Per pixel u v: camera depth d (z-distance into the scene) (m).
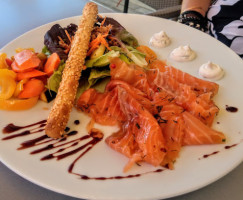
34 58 0.22
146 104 0.20
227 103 0.21
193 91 0.21
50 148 0.18
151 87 0.22
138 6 0.38
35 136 0.19
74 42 0.23
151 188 0.15
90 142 0.19
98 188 0.15
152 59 0.26
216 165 0.16
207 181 0.15
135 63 0.25
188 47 0.26
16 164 0.16
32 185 0.16
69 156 0.17
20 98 0.21
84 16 0.24
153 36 0.28
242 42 0.29
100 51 0.24
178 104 0.20
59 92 0.20
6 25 0.30
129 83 0.22
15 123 0.20
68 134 0.19
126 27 0.30
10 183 0.16
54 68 0.22
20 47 0.26
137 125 0.18
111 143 0.18
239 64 0.25
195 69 0.25
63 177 0.16
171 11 0.33
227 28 0.30
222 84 0.23
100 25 0.26
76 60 0.21
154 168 0.17
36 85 0.21
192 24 0.32
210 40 0.28
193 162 0.17
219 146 0.18
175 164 0.17
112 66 0.22
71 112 0.21
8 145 0.18
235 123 0.20
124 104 0.20
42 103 0.21
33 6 0.33
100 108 0.21
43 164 0.17
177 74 0.23
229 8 0.31
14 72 0.21
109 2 0.37
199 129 0.18
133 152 0.18
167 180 0.16
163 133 0.18
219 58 0.26
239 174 0.17
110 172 0.16
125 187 0.15
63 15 0.32
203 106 0.20
